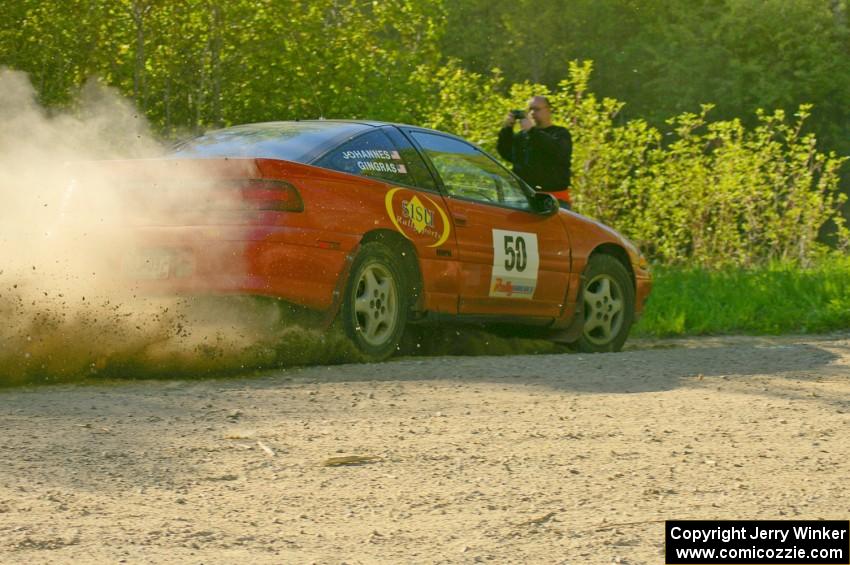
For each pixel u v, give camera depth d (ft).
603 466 43.01
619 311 87.86
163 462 42.78
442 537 34.19
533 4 357.20
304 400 55.77
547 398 57.26
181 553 32.35
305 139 70.03
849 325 105.29
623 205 140.67
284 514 36.47
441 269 73.56
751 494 39.27
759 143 148.77
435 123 133.08
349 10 133.49
